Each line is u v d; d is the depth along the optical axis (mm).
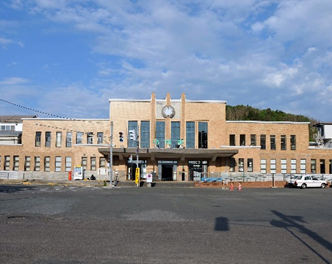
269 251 8578
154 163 54312
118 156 53875
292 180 46844
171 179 54438
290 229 11828
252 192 34406
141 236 10172
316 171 56906
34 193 26984
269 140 56438
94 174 53750
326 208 18844
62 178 54375
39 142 56594
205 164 54750
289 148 56688
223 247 8922
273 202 22250
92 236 10039
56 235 10094
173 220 13562
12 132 64438
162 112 54531
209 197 26281
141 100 54719
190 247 8859
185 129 54375
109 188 38438
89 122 56219
